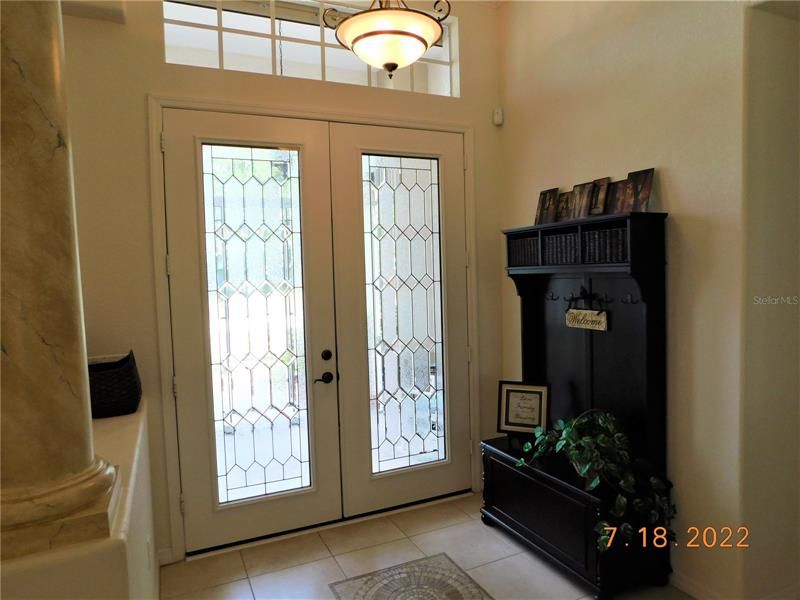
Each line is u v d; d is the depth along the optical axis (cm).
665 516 231
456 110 330
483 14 338
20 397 112
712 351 220
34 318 113
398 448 321
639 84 248
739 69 206
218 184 273
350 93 300
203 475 274
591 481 225
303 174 288
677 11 230
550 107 303
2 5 109
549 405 298
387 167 313
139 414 224
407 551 273
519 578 247
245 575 254
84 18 246
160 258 261
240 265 279
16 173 111
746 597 213
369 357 310
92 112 248
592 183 271
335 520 304
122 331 256
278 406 290
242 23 318
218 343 276
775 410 219
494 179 344
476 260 338
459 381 336
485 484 298
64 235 118
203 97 266
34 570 109
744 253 207
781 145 216
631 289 247
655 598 230
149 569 196
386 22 204
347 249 301
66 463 118
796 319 223
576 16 283
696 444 228
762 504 217
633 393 247
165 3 280
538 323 310
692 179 225
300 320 293
